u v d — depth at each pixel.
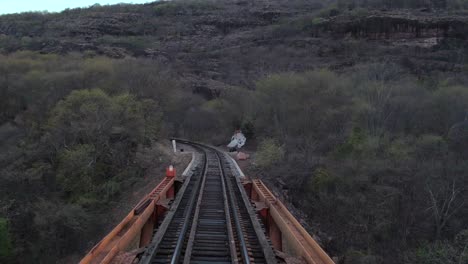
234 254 9.12
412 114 42.34
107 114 31.83
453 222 26.06
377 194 28.78
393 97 43.97
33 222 24.25
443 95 43.12
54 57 59.59
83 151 28.94
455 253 23.03
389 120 41.94
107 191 27.94
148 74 45.25
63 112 31.88
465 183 29.23
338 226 26.73
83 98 32.38
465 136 35.88
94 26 126.00
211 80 86.62
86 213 25.41
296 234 11.06
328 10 112.44
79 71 42.78
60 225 23.67
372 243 25.89
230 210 14.34
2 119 40.75
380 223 26.80
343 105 40.22
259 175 28.08
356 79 49.69
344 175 30.30
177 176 22.61
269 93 42.09
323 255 8.84
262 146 35.59
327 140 37.47
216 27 142.50
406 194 28.91
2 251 21.52
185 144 50.22
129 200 26.28
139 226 11.77
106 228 24.30
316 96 40.16
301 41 97.56
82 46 94.88
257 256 9.42
